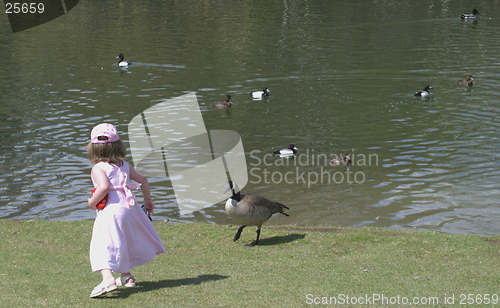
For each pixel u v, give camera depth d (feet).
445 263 23.47
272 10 173.37
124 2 190.29
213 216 39.45
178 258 24.97
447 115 70.59
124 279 19.56
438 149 56.44
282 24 148.97
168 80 91.71
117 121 67.77
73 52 115.65
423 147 57.26
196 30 141.18
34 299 18.31
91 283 20.52
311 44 122.52
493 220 37.76
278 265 23.39
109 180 18.35
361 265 23.22
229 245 27.63
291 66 101.96
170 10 174.60
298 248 26.61
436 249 25.84
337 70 98.63
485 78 92.12
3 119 67.46
